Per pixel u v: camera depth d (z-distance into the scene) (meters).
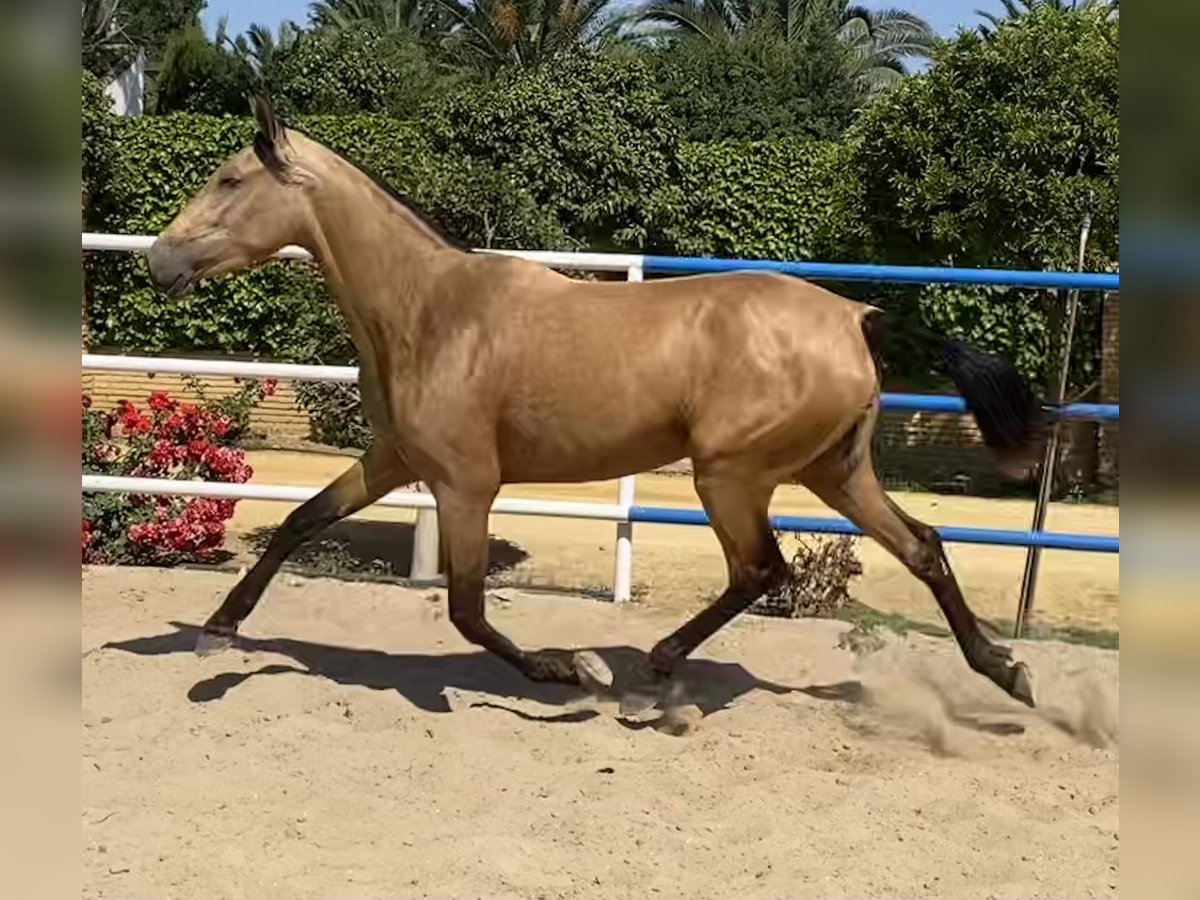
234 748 3.77
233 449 7.01
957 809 3.45
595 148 12.80
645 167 13.02
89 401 6.69
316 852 3.13
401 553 7.40
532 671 4.09
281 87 23.42
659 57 29.27
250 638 4.88
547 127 12.86
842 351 3.82
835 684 4.61
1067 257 10.49
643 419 3.83
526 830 3.29
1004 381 4.03
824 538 6.72
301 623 5.14
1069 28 10.77
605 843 3.22
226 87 29.08
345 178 4.00
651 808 3.43
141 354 12.95
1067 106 10.43
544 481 4.03
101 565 6.10
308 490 5.70
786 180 13.15
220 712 4.05
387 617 5.29
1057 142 10.42
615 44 30.47
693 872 3.08
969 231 10.98
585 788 3.56
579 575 6.94
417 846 3.18
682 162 13.30
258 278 12.65
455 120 13.14
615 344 3.82
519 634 5.09
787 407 3.76
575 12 30.86
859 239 12.03
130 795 3.42
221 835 3.20
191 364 5.53
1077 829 3.36
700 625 4.09
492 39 30.30
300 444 11.45
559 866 3.09
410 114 22.17
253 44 29.97
